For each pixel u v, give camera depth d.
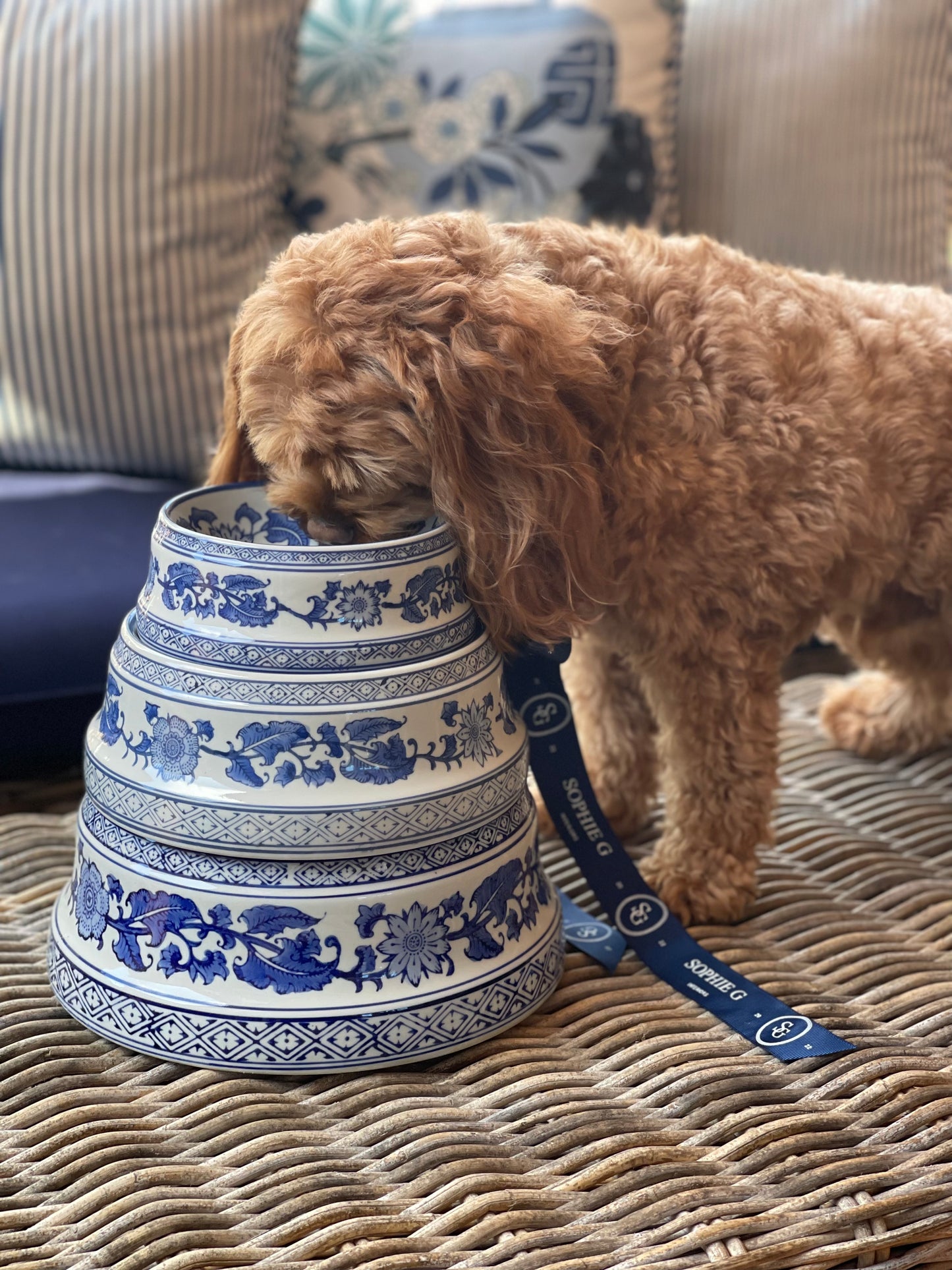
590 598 1.05
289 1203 0.83
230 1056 0.92
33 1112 0.90
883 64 1.88
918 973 1.10
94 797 0.98
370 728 0.91
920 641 1.44
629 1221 0.83
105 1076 0.95
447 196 1.87
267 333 1.01
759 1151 0.89
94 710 1.45
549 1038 1.01
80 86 1.71
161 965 0.93
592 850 1.17
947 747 1.56
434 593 0.96
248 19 1.73
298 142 1.91
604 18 1.83
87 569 1.53
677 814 1.24
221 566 0.91
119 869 0.95
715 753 1.20
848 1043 0.99
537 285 1.02
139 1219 0.81
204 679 0.91
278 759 0.90
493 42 1.86
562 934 1.09
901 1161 0.89
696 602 1.15
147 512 1.73
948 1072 0.97
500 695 1.02
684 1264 0.79
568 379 1.02
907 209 1.93
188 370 1.78
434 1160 0.86
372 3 1.90
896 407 1.18
